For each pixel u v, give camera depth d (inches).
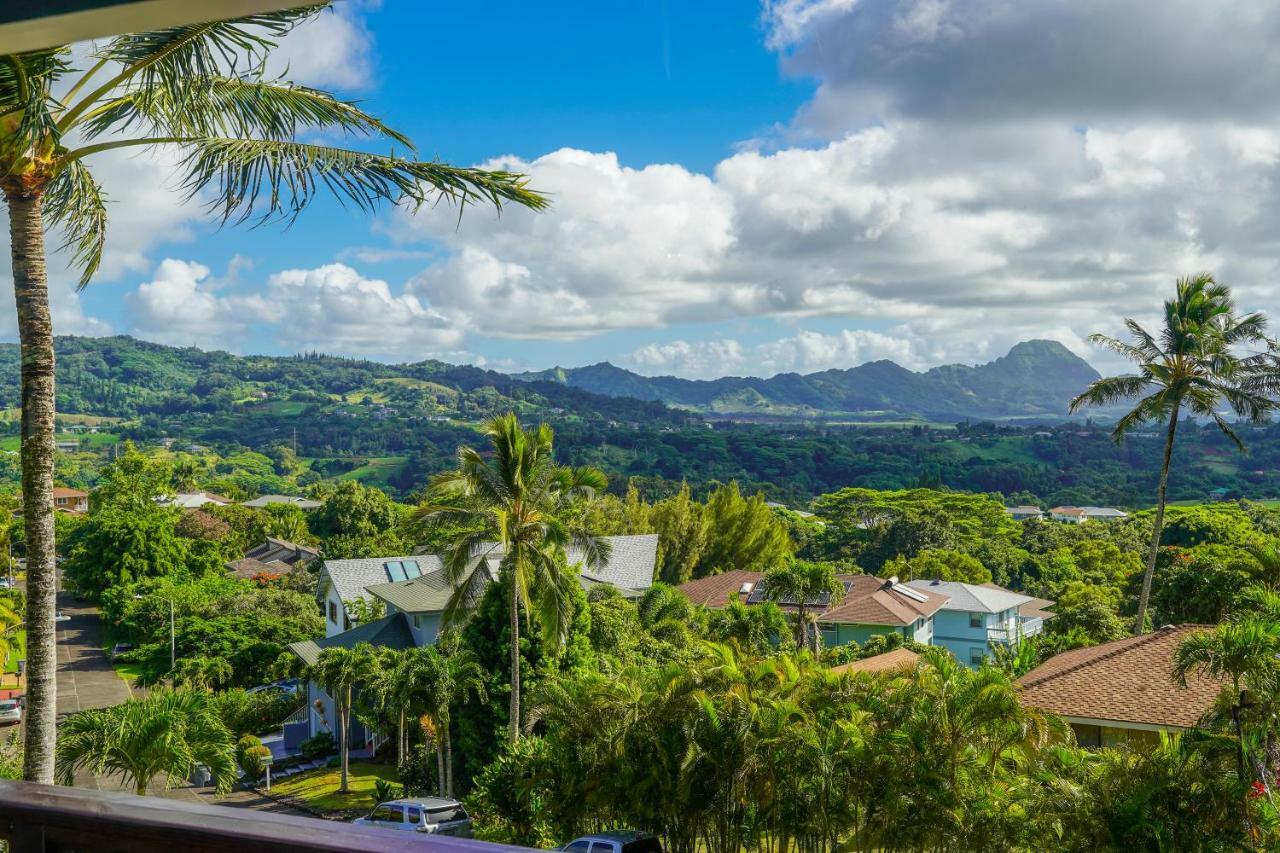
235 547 3698.3
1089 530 3806.6
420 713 1211.9
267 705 1818.4
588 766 824.9
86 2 94.3
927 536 3462.1
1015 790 682.2
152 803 73.9
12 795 75.0
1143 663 910.4
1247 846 573.6
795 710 746.8
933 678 739.4
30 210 394.9
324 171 357.1
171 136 387.5
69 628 2915.8
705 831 794.2
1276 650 603.5
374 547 3129.9
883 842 708.0
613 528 2672.2
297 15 305.7
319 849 65.7
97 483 6304.1
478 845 66.0
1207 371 1385.3
